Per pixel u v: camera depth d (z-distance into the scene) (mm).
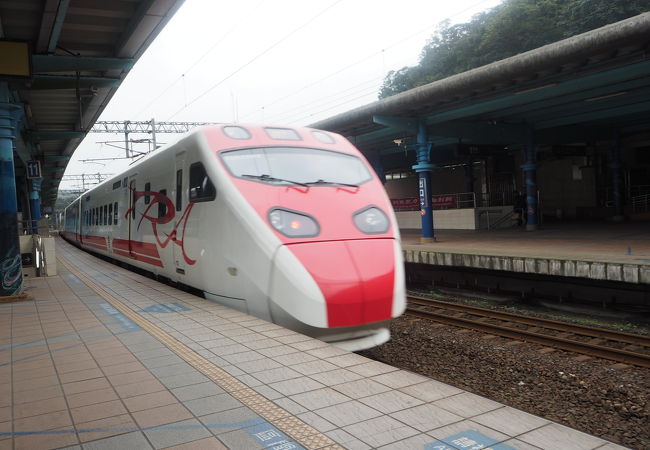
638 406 5281
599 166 24016
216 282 7250
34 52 10008
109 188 15367
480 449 2754
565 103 14789
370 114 15641
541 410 5344
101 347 5195
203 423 3217
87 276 12219
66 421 3307
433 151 24922
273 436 3000
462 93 13039
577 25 29797
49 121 18172
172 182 8977
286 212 6520
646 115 18188
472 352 7379
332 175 7355
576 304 10297
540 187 26531
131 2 8797
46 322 6645
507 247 13266
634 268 8930
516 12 32906
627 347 7387
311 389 3764
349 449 2809
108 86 12750
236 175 7070
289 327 6062
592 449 2734
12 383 4121
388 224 6895
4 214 8875
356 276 5992
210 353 4812
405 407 3375
